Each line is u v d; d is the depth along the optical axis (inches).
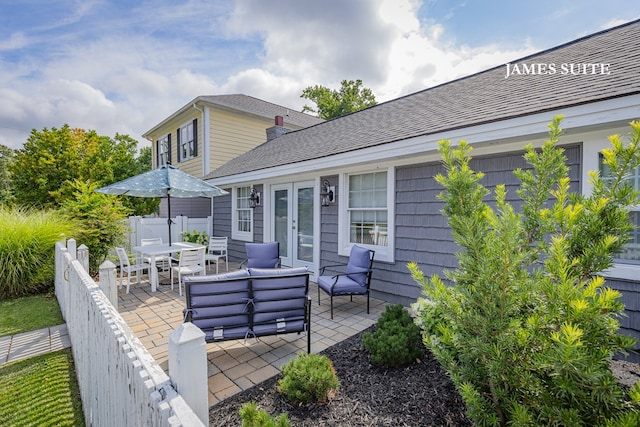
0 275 201.6
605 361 52.1
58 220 243.8
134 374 51.4
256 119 492.1
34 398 102.9
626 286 124.0
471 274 64.0
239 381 105.6
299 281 123.0
